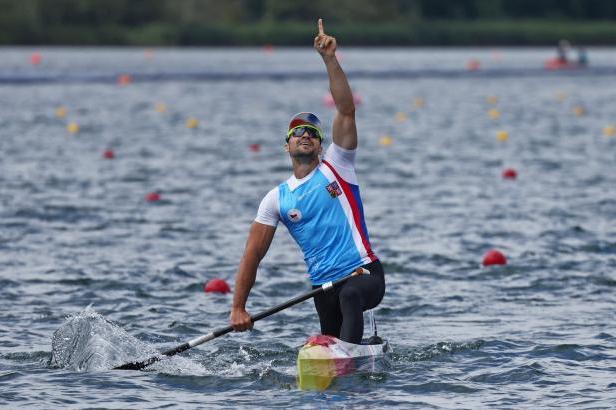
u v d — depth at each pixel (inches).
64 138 3437.5
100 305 1389.0
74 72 6274.6
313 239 1078.4
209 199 2262.6
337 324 1104.8
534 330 1242.6
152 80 6058.1
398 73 6643.7
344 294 1059.3
